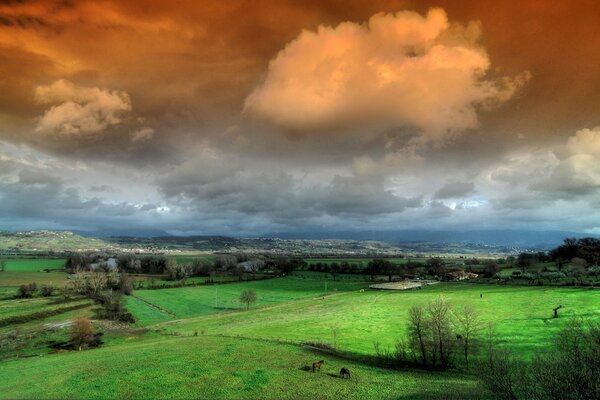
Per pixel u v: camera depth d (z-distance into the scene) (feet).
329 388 183.21
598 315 319.27
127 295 586.86
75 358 253.24
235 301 571.28
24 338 333.83
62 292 575.79
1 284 637.30
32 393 179.93
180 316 472.03
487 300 449.48
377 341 290.35
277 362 225.97
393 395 173.17
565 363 112.98
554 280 556.10
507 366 141.38
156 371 207.10
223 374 202.28
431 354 233.14
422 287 644.27
